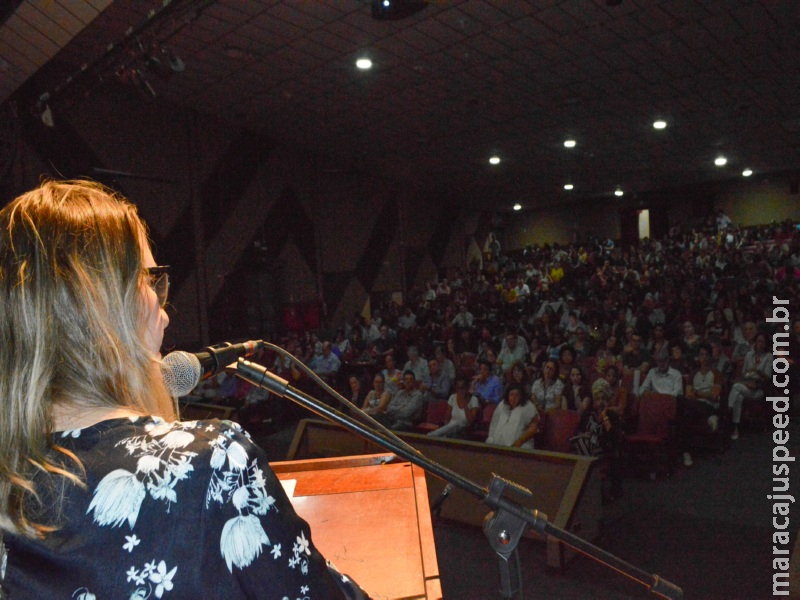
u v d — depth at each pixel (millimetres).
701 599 3441
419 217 19047
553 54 8609
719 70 9508
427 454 5020
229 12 7059
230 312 11672
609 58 8844
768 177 20828
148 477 551
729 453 6109
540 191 20547
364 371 10109
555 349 8422
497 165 15852
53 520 533
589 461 4156
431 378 8000
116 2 6703
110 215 668
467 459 4773
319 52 8289
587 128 12656
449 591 3791
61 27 5668
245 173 12242
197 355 1028
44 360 585
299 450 6055
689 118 12266
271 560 554
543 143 13766
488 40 8047
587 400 5629
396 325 14211
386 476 1532
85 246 628
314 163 14359
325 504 1382
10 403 575
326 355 10211
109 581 509
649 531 4422
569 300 12484
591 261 19828
